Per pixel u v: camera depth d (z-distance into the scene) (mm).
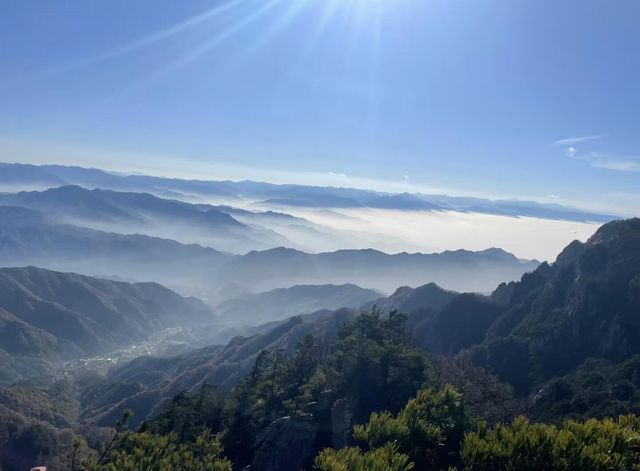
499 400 36000
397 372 33875
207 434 25375
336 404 32281
